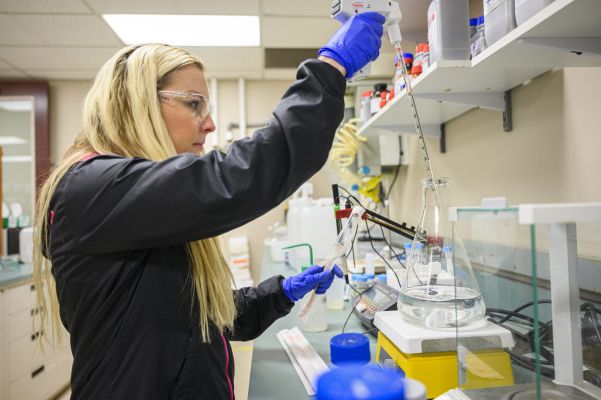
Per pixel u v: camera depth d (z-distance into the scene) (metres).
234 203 0.58
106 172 0.60
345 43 0.70
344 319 1.16
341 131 2.69
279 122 0.61
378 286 1.12
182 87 0.75
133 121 0.72
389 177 2.84
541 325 0.59
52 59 3.00
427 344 0.68
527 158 1.27
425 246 0.85
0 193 2.59
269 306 0.97
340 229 1.20
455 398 0.61
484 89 1.30
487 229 0.64
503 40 0.82
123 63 0.75
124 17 2.41
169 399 0.64
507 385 0.60
